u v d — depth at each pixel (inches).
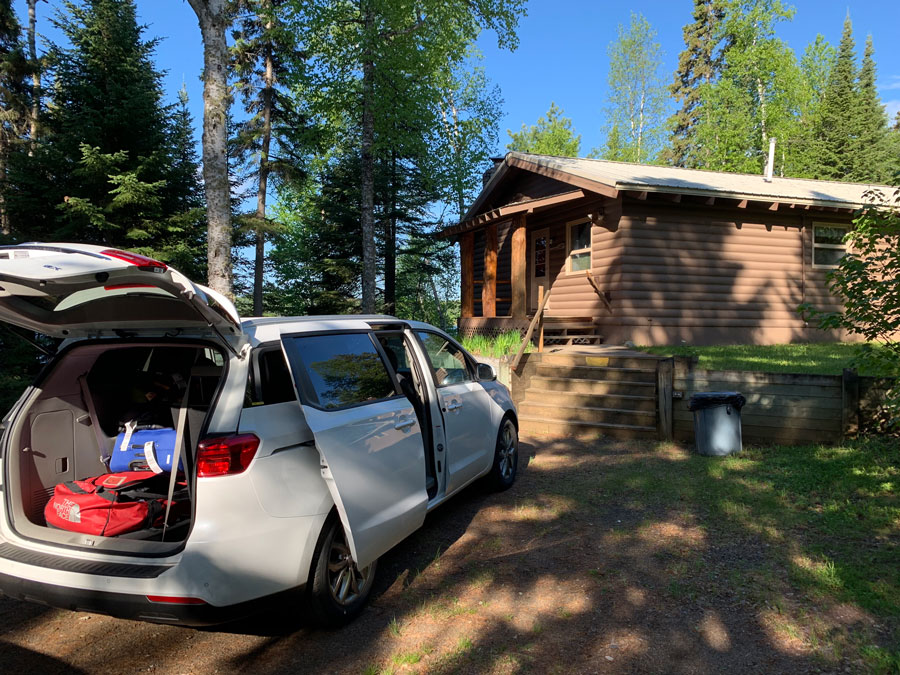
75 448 130.0
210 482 100.8
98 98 525.7
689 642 116.0
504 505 203.0
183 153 603.8
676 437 287.0
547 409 332.8
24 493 117.3
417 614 130.1
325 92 659.4
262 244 814.5
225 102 358.0
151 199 511.5
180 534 113.3
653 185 437.7
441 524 186.1
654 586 139.9
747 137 1243.2
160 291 99.7
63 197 509.0
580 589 140.0
